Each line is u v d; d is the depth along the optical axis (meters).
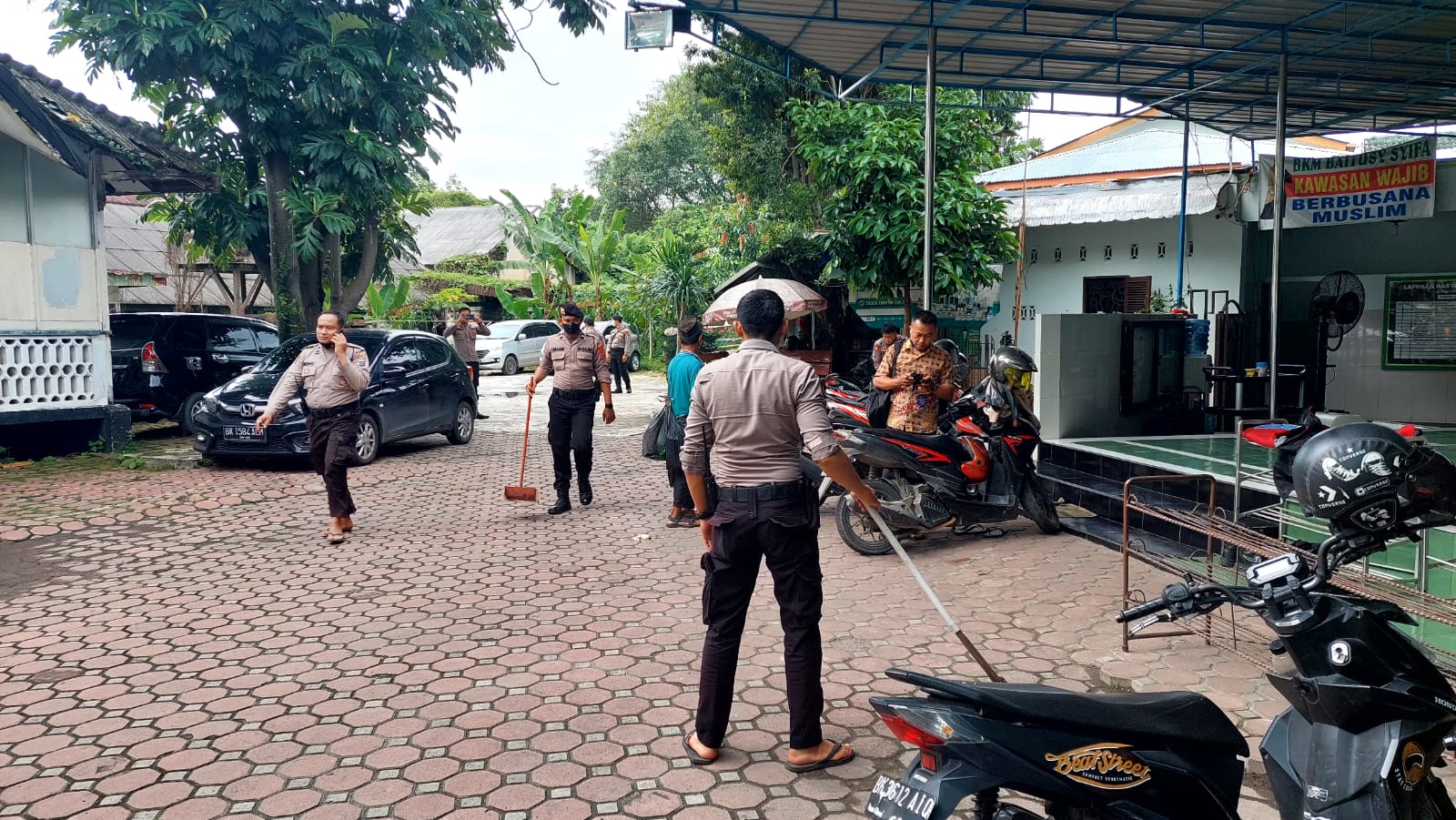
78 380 11.20
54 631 5.11
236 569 6.39
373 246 15.48
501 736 3.79
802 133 13.78
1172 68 9.16
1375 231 11.67
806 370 3.46
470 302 34.31
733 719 3.96
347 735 3.80
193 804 3.27
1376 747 2.28
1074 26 7.86
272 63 13.65
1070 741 2.18
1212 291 11.84
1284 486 4.88
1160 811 2.26
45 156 10.73
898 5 7.41
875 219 12.98
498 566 6.45
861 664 4.57
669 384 7.76
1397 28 7.75
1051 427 8.94
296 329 14.25
